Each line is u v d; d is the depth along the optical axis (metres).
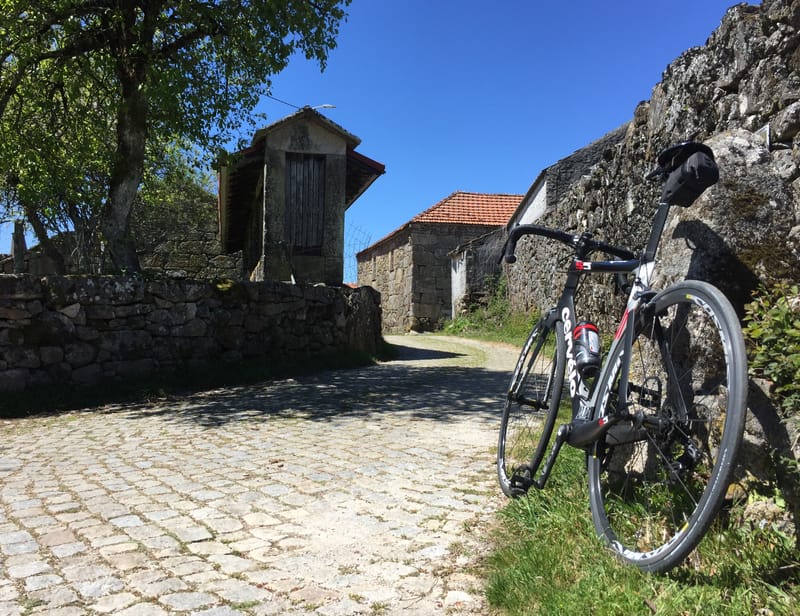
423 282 22.45
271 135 11.12
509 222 19.45
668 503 2.16
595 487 2.31
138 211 18.69
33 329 7.09
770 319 2.01
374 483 3.55
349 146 11.62
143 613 2.08
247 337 8.95
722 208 2.37
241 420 5.71
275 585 2.28
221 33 8.57
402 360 11.31
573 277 2.88
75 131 9.95
